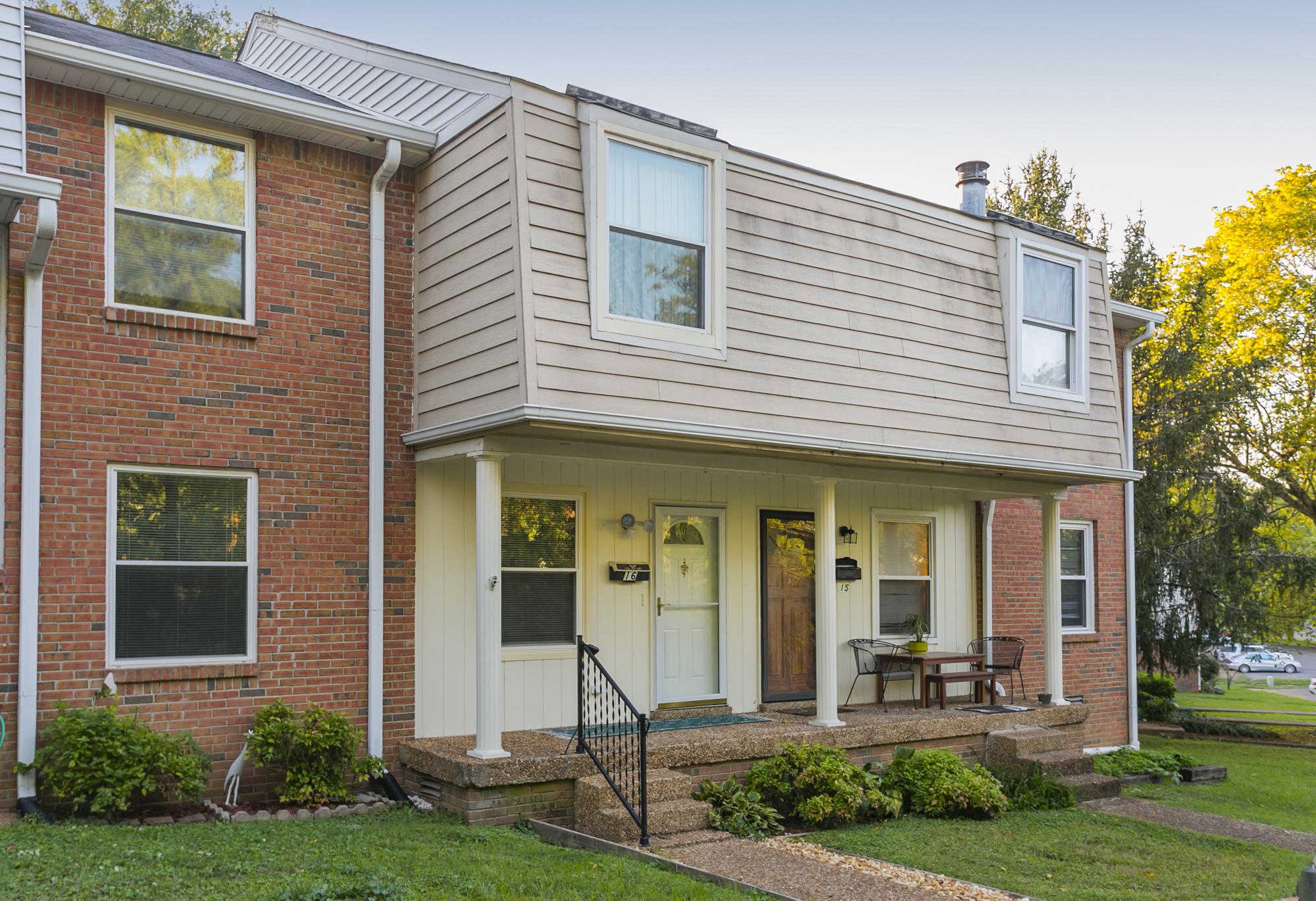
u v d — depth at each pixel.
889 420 10.73
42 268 7.80
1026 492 13.08
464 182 9.16
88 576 8.09
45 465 7.97
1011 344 12.12
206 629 8.65
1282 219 22.38
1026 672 14.69
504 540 10.30
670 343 9.16
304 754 8.50
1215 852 8.70
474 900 5.96
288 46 12.47
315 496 9.15
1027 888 7.35
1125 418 16.33
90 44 9.24
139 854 6.28
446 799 8.66
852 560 12.98
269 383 9.00
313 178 9.38
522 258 8.38
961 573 14.19
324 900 5.50
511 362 8.35
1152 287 23.64
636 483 11.21
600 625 10.82
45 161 8.15
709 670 11.73
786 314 10.08
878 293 10.95
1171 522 20.20
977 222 12.13
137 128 8.69
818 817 8.84
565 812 8.72
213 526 8.73
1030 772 10.95
